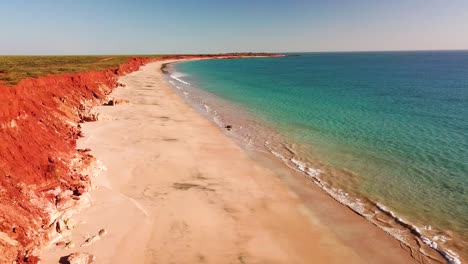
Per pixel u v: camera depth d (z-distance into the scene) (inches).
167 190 707.4
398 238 563.8
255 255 509.0
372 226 599.8
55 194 581.6
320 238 561.6
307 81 3326.8
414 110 1648.6
